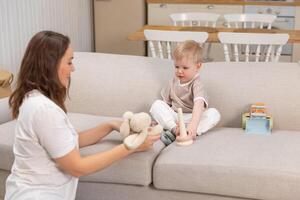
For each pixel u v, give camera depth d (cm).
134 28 575
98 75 291
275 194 204
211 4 555
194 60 250
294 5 536
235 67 279
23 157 185
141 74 287
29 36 438
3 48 402
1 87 319
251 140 236
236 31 417
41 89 183
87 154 221
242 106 266
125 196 227
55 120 179
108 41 587
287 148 223
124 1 570
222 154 218
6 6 401
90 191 233
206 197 216
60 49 183
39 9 452
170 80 270
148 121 208
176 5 564
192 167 212
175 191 220
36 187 185
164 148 235
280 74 269
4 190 248
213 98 270
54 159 184
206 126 248
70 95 290
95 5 577
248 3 543
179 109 238
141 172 217
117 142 230
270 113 262
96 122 263
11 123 264
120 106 283
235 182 207
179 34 376
